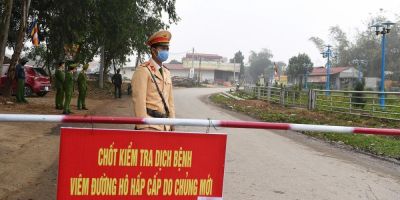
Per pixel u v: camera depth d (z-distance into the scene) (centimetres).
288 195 598
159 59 418
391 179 728
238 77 10975
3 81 1991
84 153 338
